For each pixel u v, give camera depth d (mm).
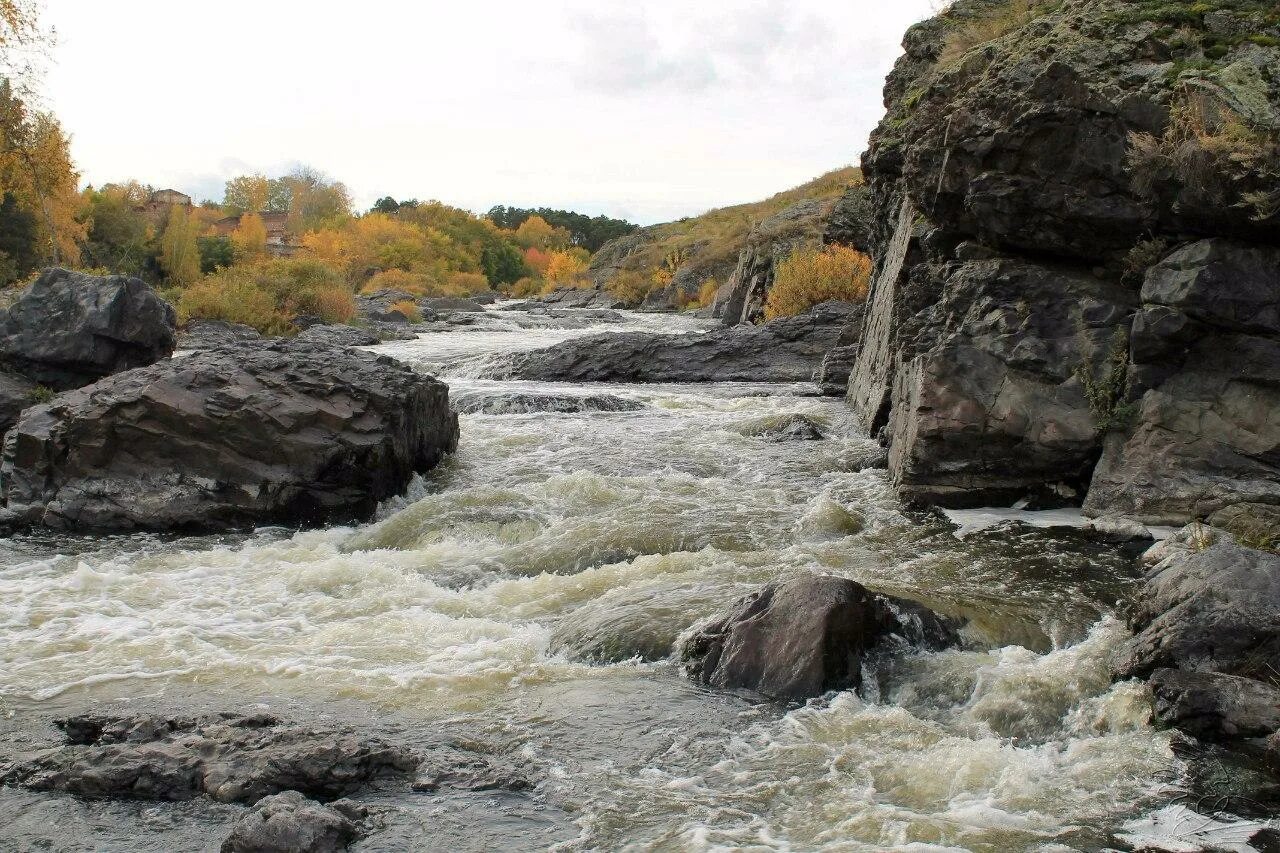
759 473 12836
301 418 11461
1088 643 7445
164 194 93125
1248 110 9625
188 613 8398
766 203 64438
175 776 5418
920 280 13562
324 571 9312
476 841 5051
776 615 7188
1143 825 5211
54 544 10453
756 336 24266
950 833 5133
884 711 6547
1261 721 6004
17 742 6074
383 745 5758
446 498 11508
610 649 7469
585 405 18125
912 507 11141
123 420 11156
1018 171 11188
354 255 95000
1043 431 10750
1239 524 9203
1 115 40531
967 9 17922
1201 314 9758
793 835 5129
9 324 14664
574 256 160375
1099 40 10797
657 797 5504
